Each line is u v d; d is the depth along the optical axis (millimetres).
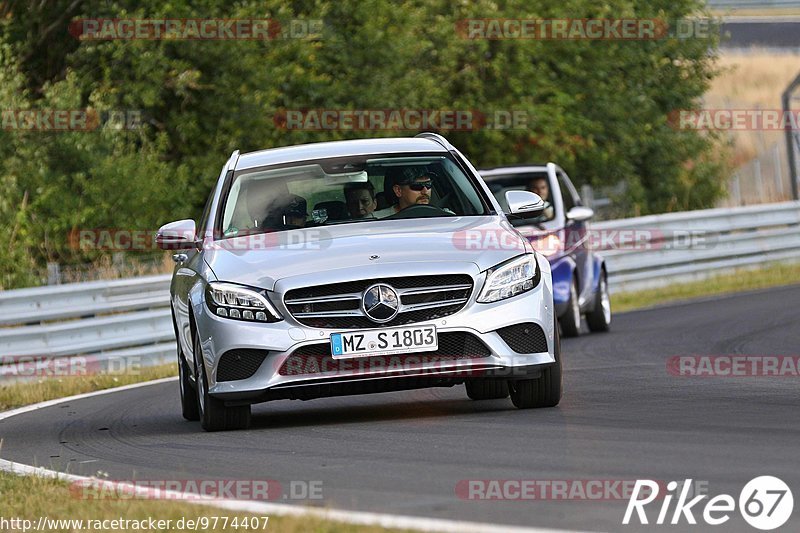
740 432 20781
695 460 18422
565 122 84438
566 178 48594
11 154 64312
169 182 67688
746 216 70500
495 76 83000
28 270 60531
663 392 27266
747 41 174000
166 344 49188
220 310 24594
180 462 22078
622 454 19344
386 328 23969
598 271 47875
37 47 73625
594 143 87875
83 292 46406
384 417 25953
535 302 24703
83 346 45562
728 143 99312
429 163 27938
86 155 65000
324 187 27422
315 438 23469
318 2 73500
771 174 110562
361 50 75375
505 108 82750
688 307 55062
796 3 191250
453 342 24188
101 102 65438
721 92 147875
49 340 44594
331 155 28391
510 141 83875
